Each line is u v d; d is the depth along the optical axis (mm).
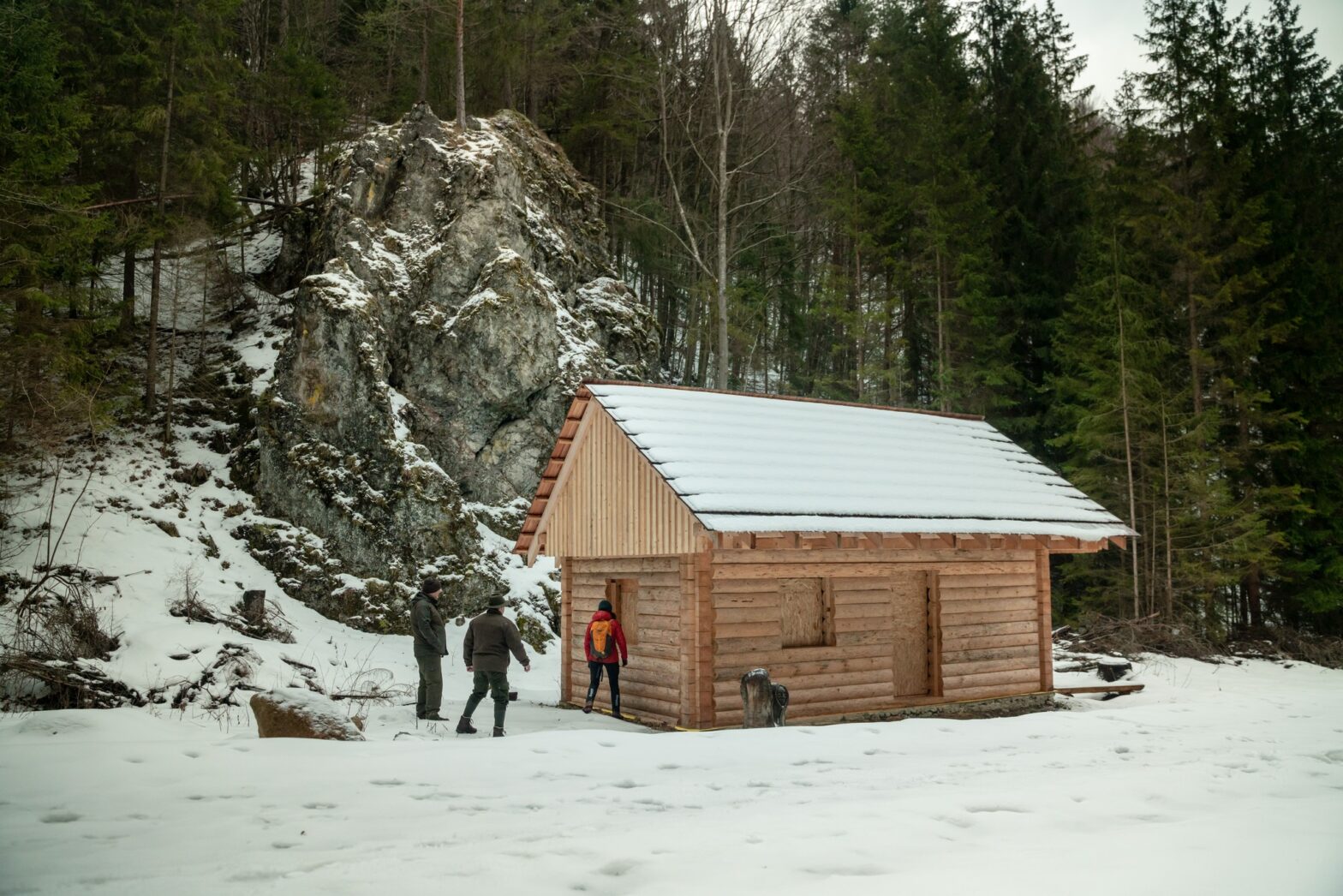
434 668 13672
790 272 41281
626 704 15656
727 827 5781
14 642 15133
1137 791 7027
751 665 14438
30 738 9320
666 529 14172
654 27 35062
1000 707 17203
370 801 6906
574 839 5402
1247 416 27516
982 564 17562
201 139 28531
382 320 25953
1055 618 29484
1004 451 20156
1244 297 28578
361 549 22609
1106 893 4066
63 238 21234
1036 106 36531
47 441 19875
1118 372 27547
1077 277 32562
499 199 28672
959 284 31766
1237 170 28484
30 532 19797
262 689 15938
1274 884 4203
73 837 5664
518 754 9047
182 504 23156
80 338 22281
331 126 37812
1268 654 24312
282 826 6000
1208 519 26625
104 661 15461
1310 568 26516
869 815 6117
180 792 7082
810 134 41094
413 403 25859
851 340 38781
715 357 41250
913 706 16031
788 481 14945
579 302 31125
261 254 34469
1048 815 6094
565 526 17344
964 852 5004
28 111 20938
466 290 27531
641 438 14812
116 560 19844
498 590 22953
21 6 21453
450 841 5488
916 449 18422
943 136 33969
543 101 41375
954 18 38875
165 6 28156
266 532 23016
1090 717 12930
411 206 28328
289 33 42562
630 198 38469
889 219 33844
